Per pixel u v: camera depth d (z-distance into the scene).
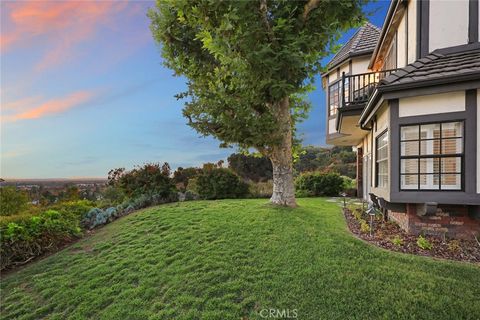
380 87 5.04
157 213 7.74
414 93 4.84
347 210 8.14
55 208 8.15
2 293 4.44
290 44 5.34
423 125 4.97
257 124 6.25
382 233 5.31
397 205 5.42
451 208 4.88
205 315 3.07
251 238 5.04
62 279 4.59
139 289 3.85
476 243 4.53
